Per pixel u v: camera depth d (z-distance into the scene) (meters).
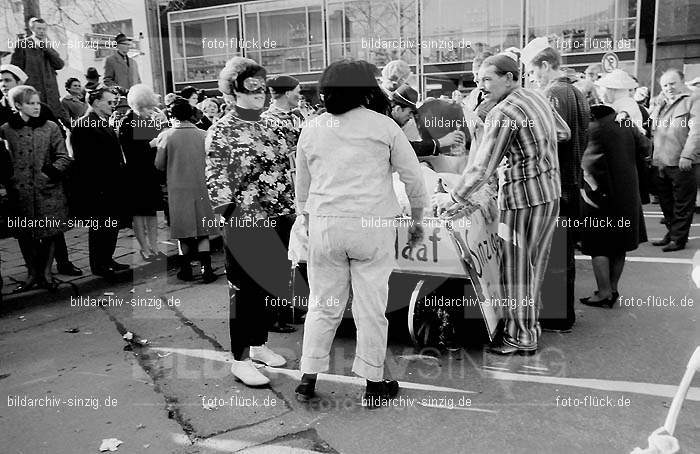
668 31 16.41
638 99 9.75
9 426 3.24
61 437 3.10
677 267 5.99
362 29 17.17
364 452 2.85
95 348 4.38
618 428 2.99
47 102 8.51
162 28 19.55
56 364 4.11
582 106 4.21
